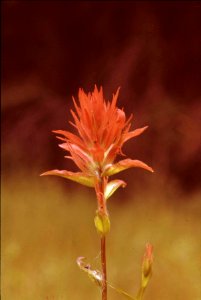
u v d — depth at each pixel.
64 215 1.54
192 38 2.06
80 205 1.63
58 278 1.13
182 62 2.07
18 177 1.82
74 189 1.83
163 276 1.13
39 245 1.32
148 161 1.93
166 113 1.99
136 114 2.01
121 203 1.78
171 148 1.94
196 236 1.34
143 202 1.66
